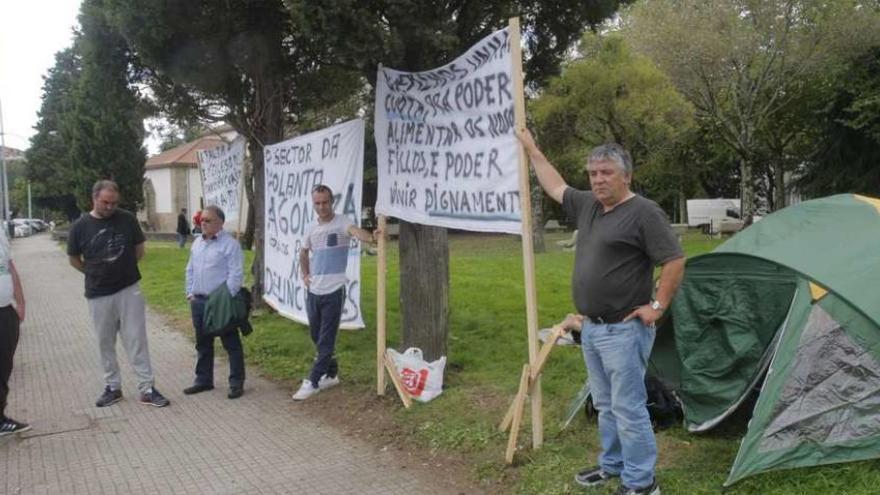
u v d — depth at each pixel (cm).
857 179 2388
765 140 3014
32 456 536
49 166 4747
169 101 1023
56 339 1011
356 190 678
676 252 369
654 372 557
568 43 711
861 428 410
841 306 425
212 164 1156
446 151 542
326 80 998
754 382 484
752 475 404
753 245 511
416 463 496
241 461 515
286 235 839
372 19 562
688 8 2238
